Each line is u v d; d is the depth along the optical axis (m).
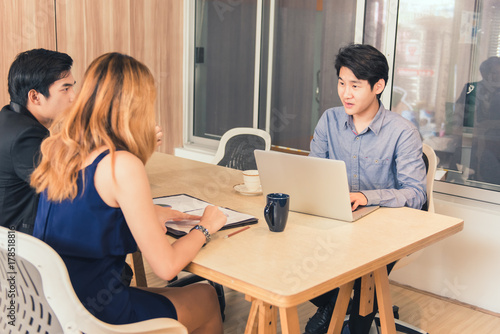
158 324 1.27
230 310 2.56
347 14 3.18
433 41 2.82
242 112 3.93
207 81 4.15
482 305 2.63
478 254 2.62
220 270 1.26
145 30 3.89
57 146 1.30
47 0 3.38
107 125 1.30
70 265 1.30
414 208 1.93
